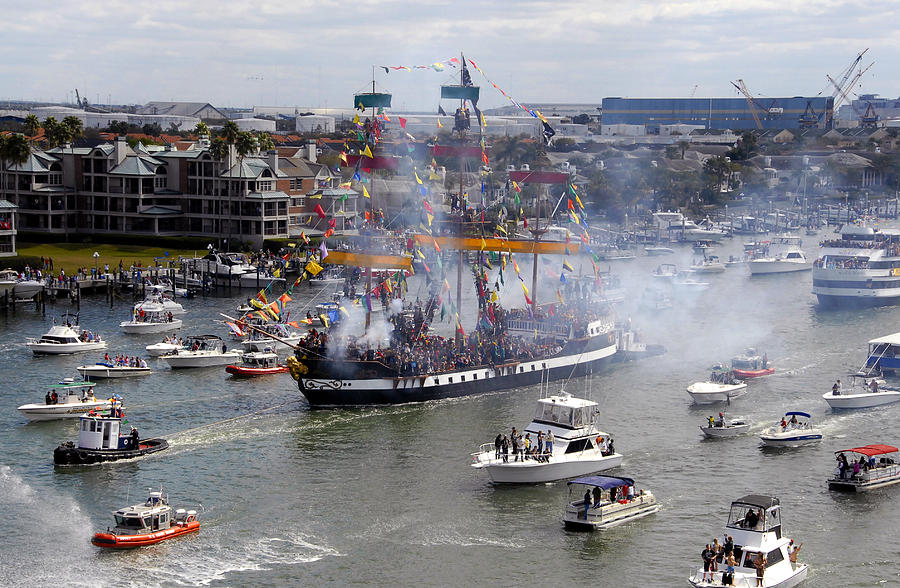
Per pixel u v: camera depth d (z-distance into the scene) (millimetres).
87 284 186500
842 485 86688
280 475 90812
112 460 93875
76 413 107750
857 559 73812
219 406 112312
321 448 97938
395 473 91312
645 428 103812
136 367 125812
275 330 143000
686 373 126812
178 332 153125
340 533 78812
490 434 102062
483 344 119188
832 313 166625
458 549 75938
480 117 128250
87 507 83562
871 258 172125
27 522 80438
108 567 72938
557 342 123875
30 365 130625
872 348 125188
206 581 71188
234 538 77875
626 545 76312
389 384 111062
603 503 79500
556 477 89125
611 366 130875
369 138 123000
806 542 76500
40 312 168375
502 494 86375
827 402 110500
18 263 193625
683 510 82438
